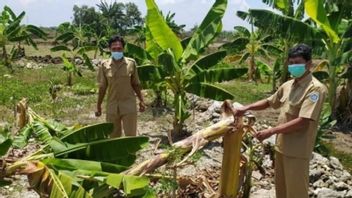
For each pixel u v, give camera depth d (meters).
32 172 3.91
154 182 5.14
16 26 24.83
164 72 9.17
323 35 11.64
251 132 4.81
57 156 4.30
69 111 12.08
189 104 12.46
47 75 20.83
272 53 21.64
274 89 18.09
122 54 6.66
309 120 4.35
